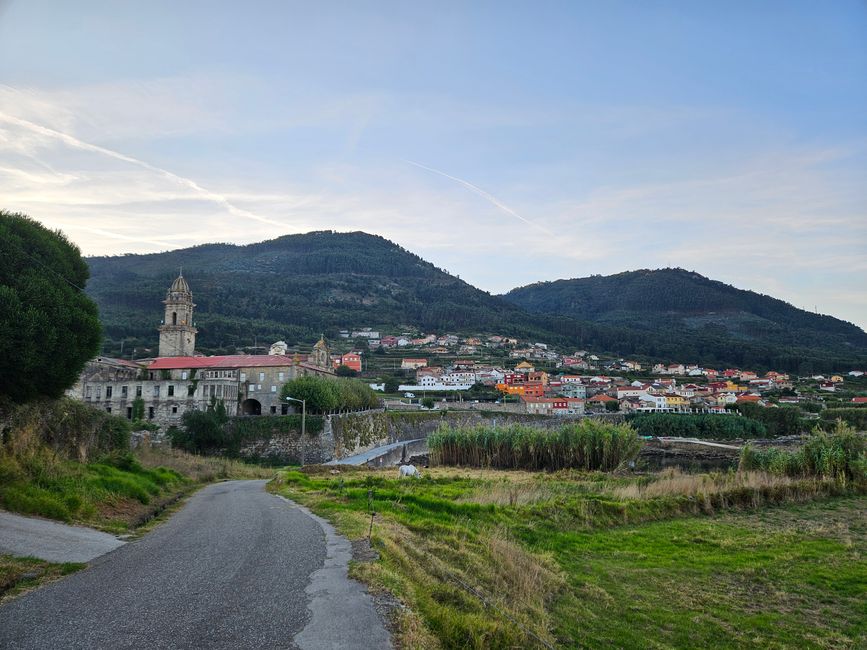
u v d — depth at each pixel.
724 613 18.59
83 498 23.19
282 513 25.77
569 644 15.66
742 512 35.59
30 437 28.02
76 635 10.24
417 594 13.76
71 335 37.06
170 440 78.06
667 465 81.50
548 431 66.62
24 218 39.28
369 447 96.62
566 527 29.34
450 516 27.17
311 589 13.16
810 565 23.94
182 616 11.30
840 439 46.53
